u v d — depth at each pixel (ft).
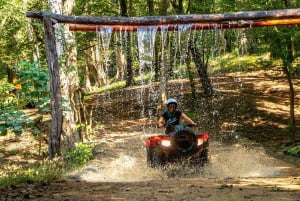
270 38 47.73
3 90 45.47
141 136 62.95
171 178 33.47
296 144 48.49
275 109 68.03
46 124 66.13
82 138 58.13
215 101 78.69
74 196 21.68
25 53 71.82
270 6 47.52
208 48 81.82
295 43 47.91
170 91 91.09
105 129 69.51
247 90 82.12
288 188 23.48
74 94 58.80
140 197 21.25
